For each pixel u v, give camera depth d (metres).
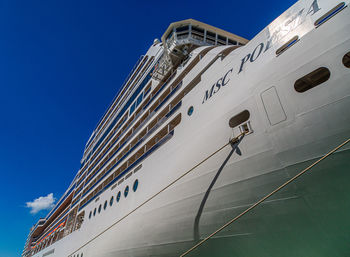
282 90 5.70
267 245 5.61
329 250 4.91
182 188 7.56
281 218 5.27
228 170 6.29
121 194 12.98
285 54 5.99
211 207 6.48
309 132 4.97
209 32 16.64
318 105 4.96
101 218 14.60
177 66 15.13
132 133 16.92
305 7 6.34
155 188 9.11
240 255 6.11
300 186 4.96
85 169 29.89
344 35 4.95
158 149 10.91
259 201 5.53
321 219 4.81
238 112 6.64
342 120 4.57
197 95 9.59
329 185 4.62
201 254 6.79
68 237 22.00
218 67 9.05
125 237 9.67
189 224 7.00
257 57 7.09
